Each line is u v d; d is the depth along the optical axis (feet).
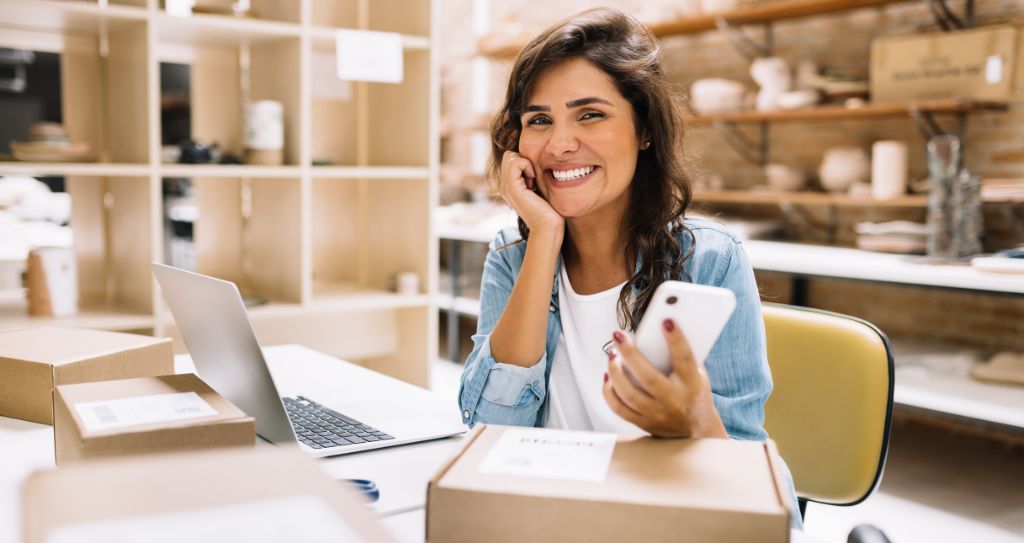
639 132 4.38
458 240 16.01
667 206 4.41
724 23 13.12
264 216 9.38
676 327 2.80
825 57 12.97
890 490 9.87
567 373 4.48
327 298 9.30
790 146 13.61
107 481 1.98
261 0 9.27
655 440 2.88
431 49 9.34
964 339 11.82
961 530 8.73
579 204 4.24
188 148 8.57
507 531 2.43
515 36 16.48
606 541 2.38
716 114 13.26
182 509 1.91
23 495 1.91
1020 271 8.65
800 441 4.85
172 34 8.57
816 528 8.82
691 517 2.33
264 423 3.86
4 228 8.50
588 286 4.57
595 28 4.22
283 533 1.86
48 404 4.30
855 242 12.97
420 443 4.17
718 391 4.03
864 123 12.59
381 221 10.20
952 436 11.96
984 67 10.57
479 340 4.77
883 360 4.61
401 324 10.04
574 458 2.70
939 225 10.11
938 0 11.59
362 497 3.30
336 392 5.07
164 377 3.80
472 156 19.48
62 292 8.03
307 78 8.66
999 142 11.22
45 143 7.94
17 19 7.91
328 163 9.39
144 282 8.29
